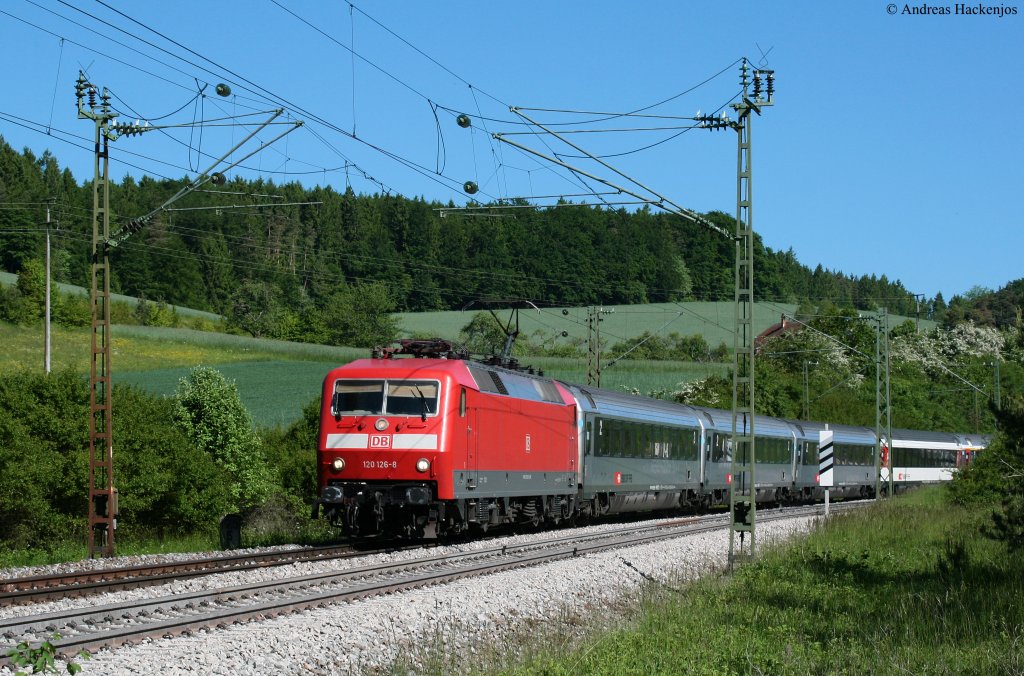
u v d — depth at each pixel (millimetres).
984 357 103562
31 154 144750
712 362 85688
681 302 83062
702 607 14859
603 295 75938
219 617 12195
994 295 150875
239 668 10195
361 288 82750
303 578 15750
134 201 114625
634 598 16828
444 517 22328
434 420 21688
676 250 83938
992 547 21438
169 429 33656
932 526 26953
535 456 26516
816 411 74125
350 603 14070
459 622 13406
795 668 10766
